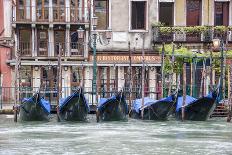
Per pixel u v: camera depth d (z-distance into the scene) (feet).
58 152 92.79
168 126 127.75
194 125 130.11
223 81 147.23
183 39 168.76
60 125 128.98
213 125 130.21
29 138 107.45
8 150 94.38
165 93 153.69
